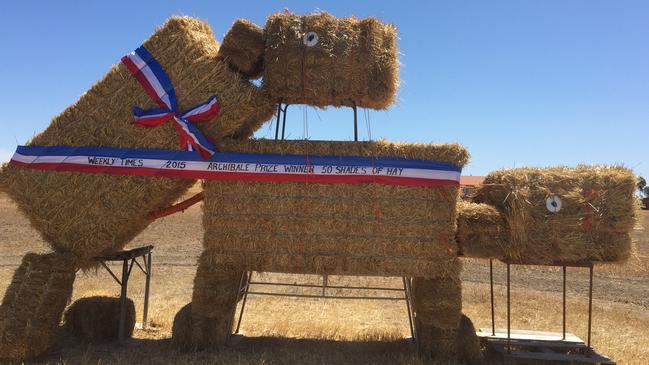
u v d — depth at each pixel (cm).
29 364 649
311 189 714
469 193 831
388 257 708
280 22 709
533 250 702
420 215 708
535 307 1145
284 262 711
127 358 686
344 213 711
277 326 902
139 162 718
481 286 1433
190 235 2664
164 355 702
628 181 698
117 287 1271
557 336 785
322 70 698
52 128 733
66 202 716
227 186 721
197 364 660
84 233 716
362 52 698
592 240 698
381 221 708
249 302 1141
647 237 2864
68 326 801
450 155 714
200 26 784
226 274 730
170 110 713
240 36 716
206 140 708
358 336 855
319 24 704
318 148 717
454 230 707
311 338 839
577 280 1605
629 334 920
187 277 1470
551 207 695
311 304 1139
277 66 702
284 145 718
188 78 721
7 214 3209
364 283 1416
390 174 708
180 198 833
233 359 683
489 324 970
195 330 726
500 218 704
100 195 717
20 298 668
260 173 714
